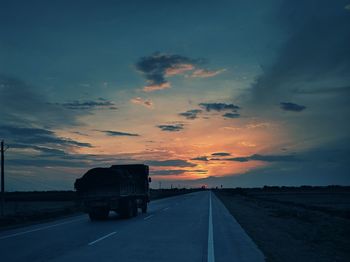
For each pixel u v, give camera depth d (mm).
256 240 15344
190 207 40438
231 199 70188
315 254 12523
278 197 88438
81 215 30828
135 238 15336
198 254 11773
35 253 11641
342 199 75000
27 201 75812
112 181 25859
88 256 11164
